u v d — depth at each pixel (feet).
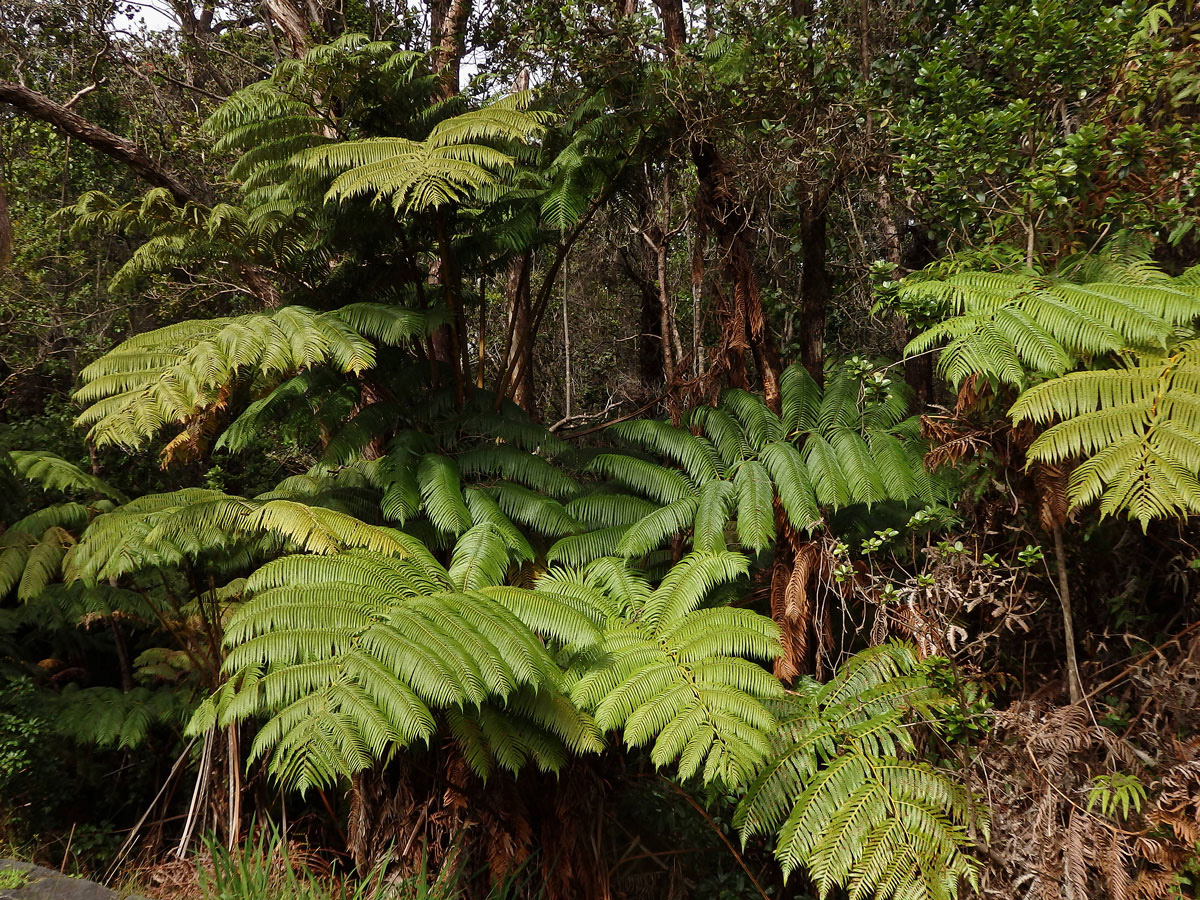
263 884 12.02
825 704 12.18
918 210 14.89
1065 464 11.00
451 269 16.14
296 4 23.13
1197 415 9.36
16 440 23.36
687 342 24.43
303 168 14.85
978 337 10.81
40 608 18.04
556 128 16.88
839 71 15.94
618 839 14.69
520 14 17.60
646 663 11.72
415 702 9.95
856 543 14.93
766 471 14.60
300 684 10.23
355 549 12.49
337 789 15.24
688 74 15.52
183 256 16.57
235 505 13.62
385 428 15.79
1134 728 10.85
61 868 14.37
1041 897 9.89
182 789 17.31
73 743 17.11
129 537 13.99
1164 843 9.73
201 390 13.19
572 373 30.25
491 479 16.42
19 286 25.44
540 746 11.86
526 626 11.53
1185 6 13.25
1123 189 12.10
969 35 14.64
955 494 13.75
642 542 14.35
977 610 12.57
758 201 16.90
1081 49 12.63
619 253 25.14
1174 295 10.28
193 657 17.30
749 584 15.90
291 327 13.96
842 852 10.33
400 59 15.43
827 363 20.74
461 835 12.99
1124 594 11.56
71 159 27.55
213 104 30.25
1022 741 10.77
